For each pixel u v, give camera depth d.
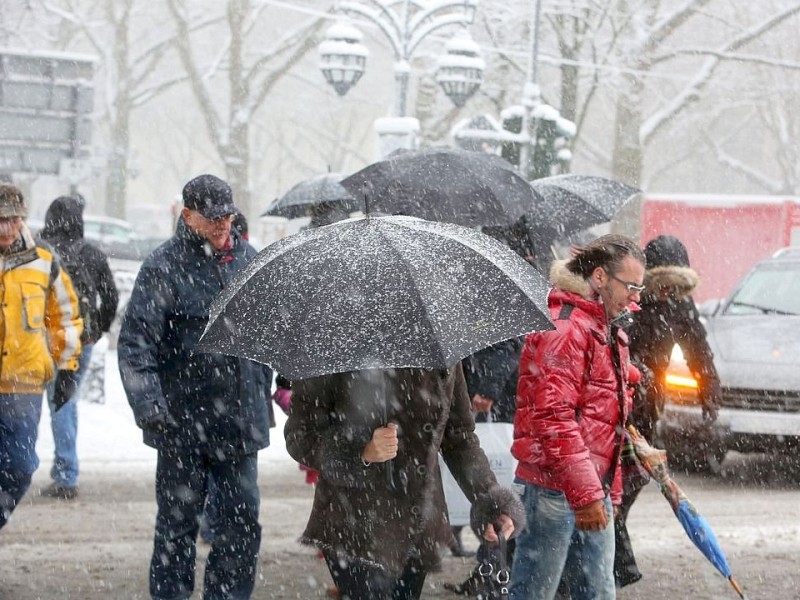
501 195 16.53
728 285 57.19
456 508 16.44
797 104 89.88
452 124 74.69
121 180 99.50
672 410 25.31
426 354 9.23
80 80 40.72
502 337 9.54
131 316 13.56
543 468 11.54
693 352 17.53
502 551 10.71
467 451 11.20
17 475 15.40
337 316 9.46
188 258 13.83
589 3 68.38
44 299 15.77
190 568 14.01
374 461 10.41
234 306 9.94
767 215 56.66
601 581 11.80
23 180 116.06
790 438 24.58
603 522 11.09
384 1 43.09
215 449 13.84
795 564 18.00
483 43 71.50
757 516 21.48
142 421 13.23
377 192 16.59
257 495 14.16
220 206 13.63
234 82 86.19
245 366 13.92
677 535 19.94
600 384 11.37
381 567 10.54
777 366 24.86
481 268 9.97
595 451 11.38
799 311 28.17
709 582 16.84
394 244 9.94
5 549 17.67
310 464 10.67
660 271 17.16
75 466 21.30
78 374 21.23
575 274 11.51
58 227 20.88
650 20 71.25
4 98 40.00
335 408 10.64
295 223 33.47
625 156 71.19
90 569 16.69
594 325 11.30
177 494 13.86
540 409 11.18
